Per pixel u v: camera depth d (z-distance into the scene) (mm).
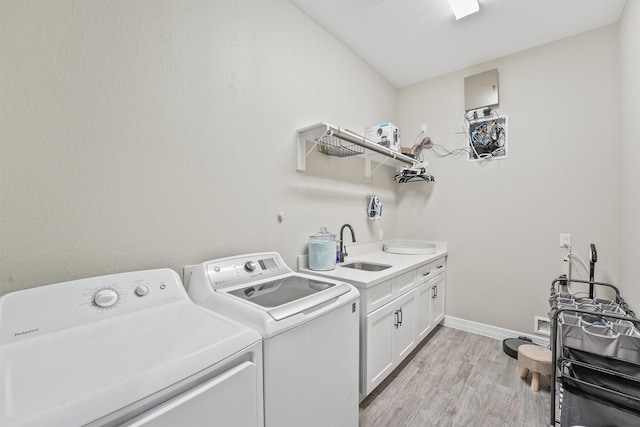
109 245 1120
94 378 613
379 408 1669
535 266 2416
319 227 2160
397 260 2338
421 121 3066
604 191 2129
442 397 1768
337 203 2354
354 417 1359
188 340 800
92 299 935
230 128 1556
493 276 2621
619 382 1122
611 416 1103
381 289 1769
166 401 665
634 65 1654
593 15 2029
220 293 1200
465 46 2439
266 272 1500
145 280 1085
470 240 2744
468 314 2756
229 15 1551
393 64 2740
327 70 2242
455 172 2834
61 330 836
